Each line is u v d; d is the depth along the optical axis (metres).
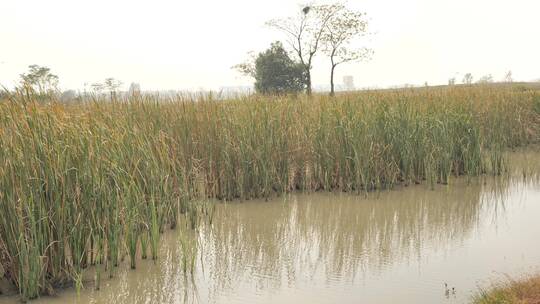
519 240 7.09
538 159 13.52
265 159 9.70
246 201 9.55
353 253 6.79
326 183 10.19
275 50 37.25
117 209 6.03
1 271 5.86
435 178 10.84
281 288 5.63
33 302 5.25
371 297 5.32
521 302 4.49
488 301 4.71
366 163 10.01
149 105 9.96
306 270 6.18
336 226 8.05
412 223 8.13
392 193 10.09
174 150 9.00
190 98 10.38
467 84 17.95
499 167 11.64
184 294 5.50
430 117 11.26
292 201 9.53
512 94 15.70
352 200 9.59
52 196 5.59
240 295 5.46
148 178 7.59
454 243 7.07
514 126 15.01
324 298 5.34
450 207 9.05
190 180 9.29
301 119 10.58
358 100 11.68
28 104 6.11
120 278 5.90
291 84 36.75
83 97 9.16
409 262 6.37
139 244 6.88
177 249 6.94
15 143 5.57
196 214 7.97
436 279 5.76
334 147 10.27
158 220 7.39
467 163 11.28
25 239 5.38
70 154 5.88
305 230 7.84
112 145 7.00
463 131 11.50
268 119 10.06
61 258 5.66
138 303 5.26
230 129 9.76
